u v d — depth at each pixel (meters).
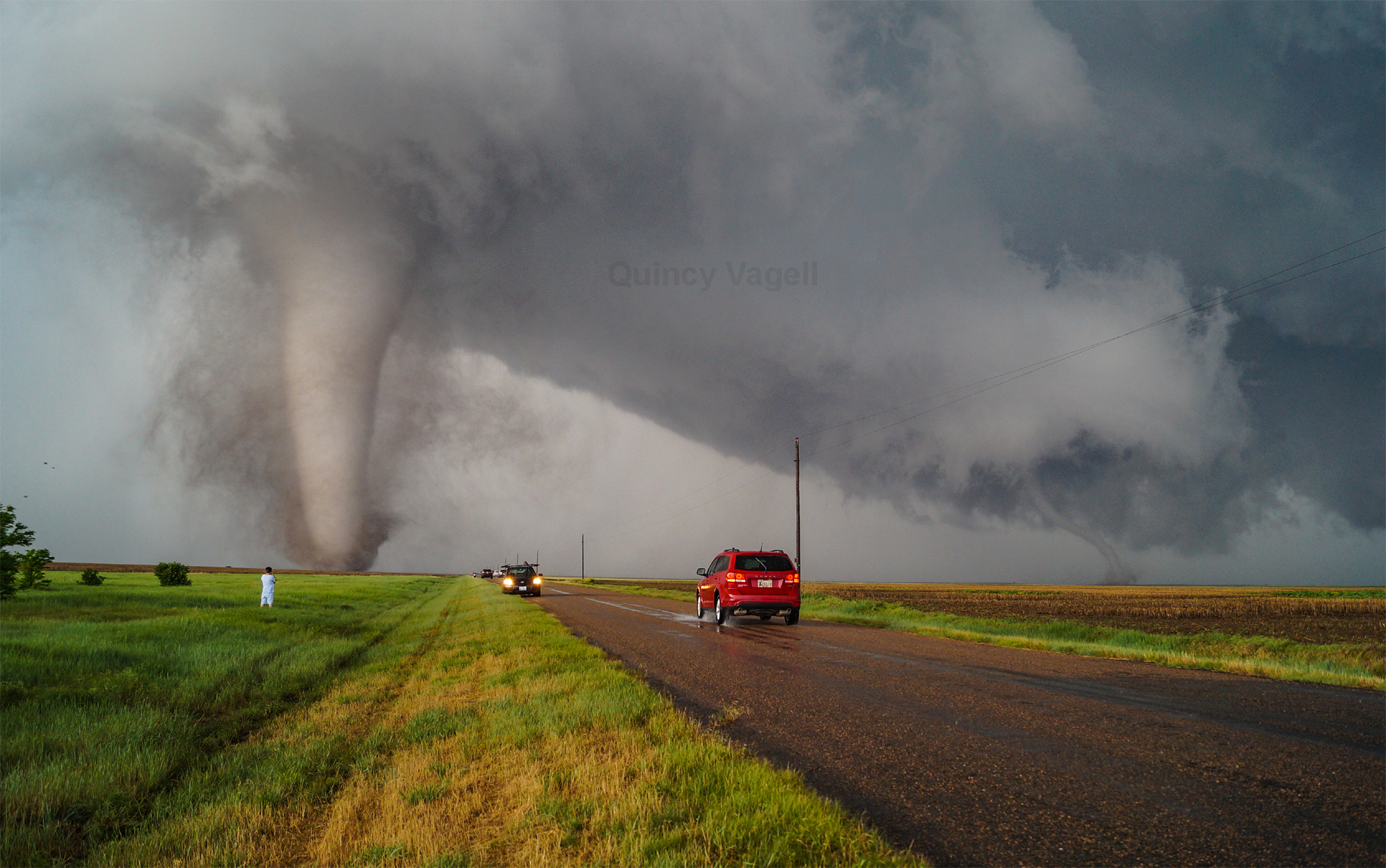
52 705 8.22
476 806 4.88
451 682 10.42
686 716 6.93
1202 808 4.38
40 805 5.27
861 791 4.80
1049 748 5.87
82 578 42.28
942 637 17.25
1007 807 4.46
